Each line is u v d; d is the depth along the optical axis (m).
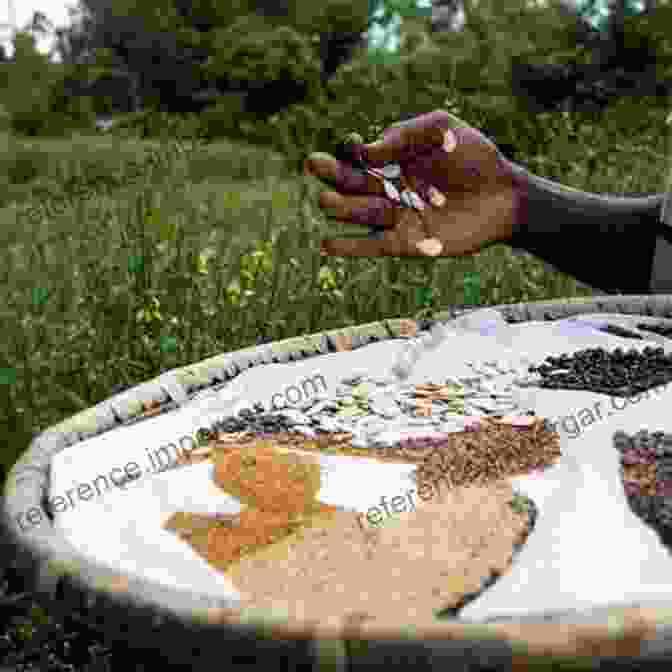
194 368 1.39
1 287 2.40
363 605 0.81
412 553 0.88
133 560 0.89
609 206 1.71
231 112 13.55
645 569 0.82
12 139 12.42
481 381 1.36
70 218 2.49
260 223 2.94
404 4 3.53
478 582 0.83
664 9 5.76
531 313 1.63
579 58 5.57
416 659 0.70
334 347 1.52
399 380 1.38
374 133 1.99
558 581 0.81
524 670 0.69
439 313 1.63
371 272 2.30
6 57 16.67
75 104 17.45
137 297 2.08
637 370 1.35
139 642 0.78
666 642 0.70
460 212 1.63
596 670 0.70
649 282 1.74
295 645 0.72
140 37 18.23
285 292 2.23
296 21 15.67
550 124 3.11
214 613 0.75
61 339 2.24
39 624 1.82
